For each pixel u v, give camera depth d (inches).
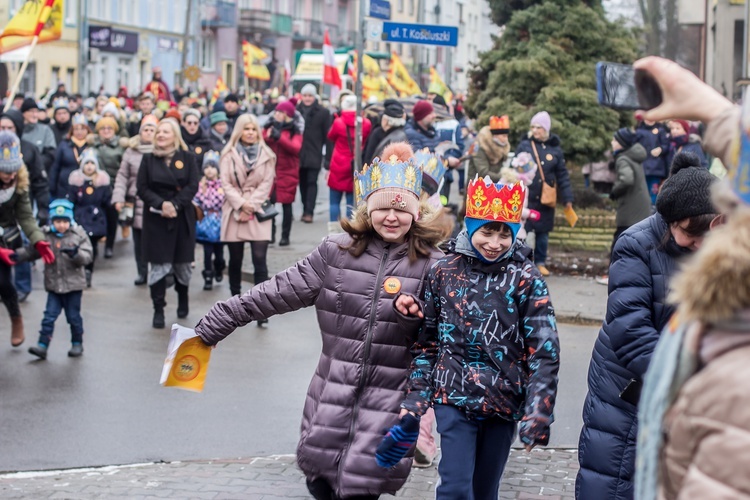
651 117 139.5
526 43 1021.2
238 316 307.4
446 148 725.3
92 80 3078.2
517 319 275.9
